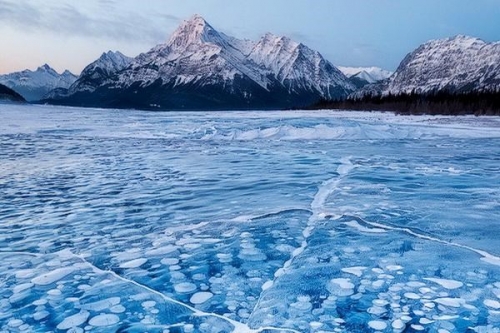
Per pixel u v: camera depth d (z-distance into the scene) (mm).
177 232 4902
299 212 5742
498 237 4656
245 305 3137
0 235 4832
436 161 11219
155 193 7066
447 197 6719
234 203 6328
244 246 4391
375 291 3320
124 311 3057
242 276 3641
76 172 9211
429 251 4199
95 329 2822
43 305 3152
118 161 10898
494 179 8406
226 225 5152
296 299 3207
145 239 4660
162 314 3014
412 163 10773
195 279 3590
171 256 4125
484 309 3025
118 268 3842
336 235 4723
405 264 3863
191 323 2895
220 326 2850
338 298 3213
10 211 5910
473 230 4910
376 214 5613
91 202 6449
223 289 3398
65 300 3230
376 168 9875
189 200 6555
